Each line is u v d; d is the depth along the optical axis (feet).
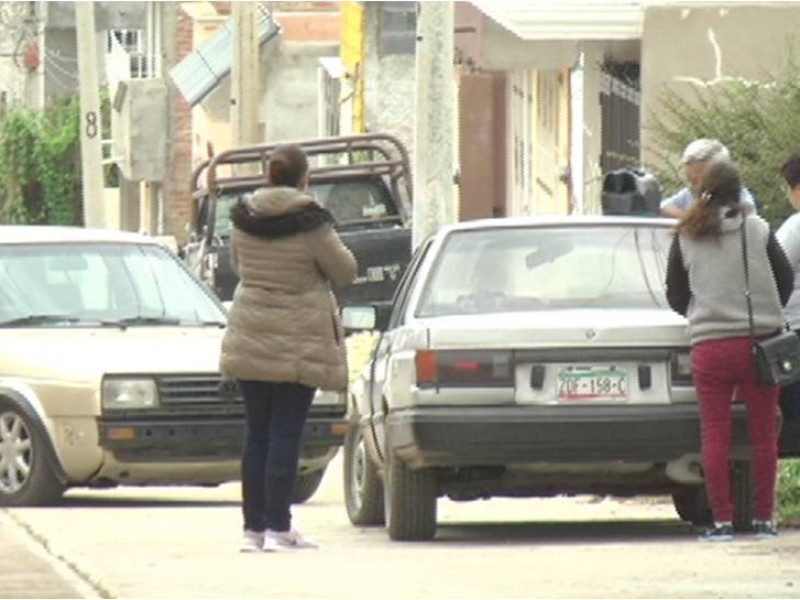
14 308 195.72
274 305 146.72
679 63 272.31
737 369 145.28
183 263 205.98
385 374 152.97
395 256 297.12
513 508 180.96
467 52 305.73
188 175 566.77
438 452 146.10
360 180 305.73
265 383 147.23
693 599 118.73
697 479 149.59
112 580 129.80
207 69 496.23
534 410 145.69
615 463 147.64
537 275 153.48
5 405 189.47
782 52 271.28
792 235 154.51
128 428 184.14
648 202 176.65
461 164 370.73
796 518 159.43
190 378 185.37
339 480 214.90
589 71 295.89
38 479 187.52
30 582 130.62
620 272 153.48
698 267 145.59
